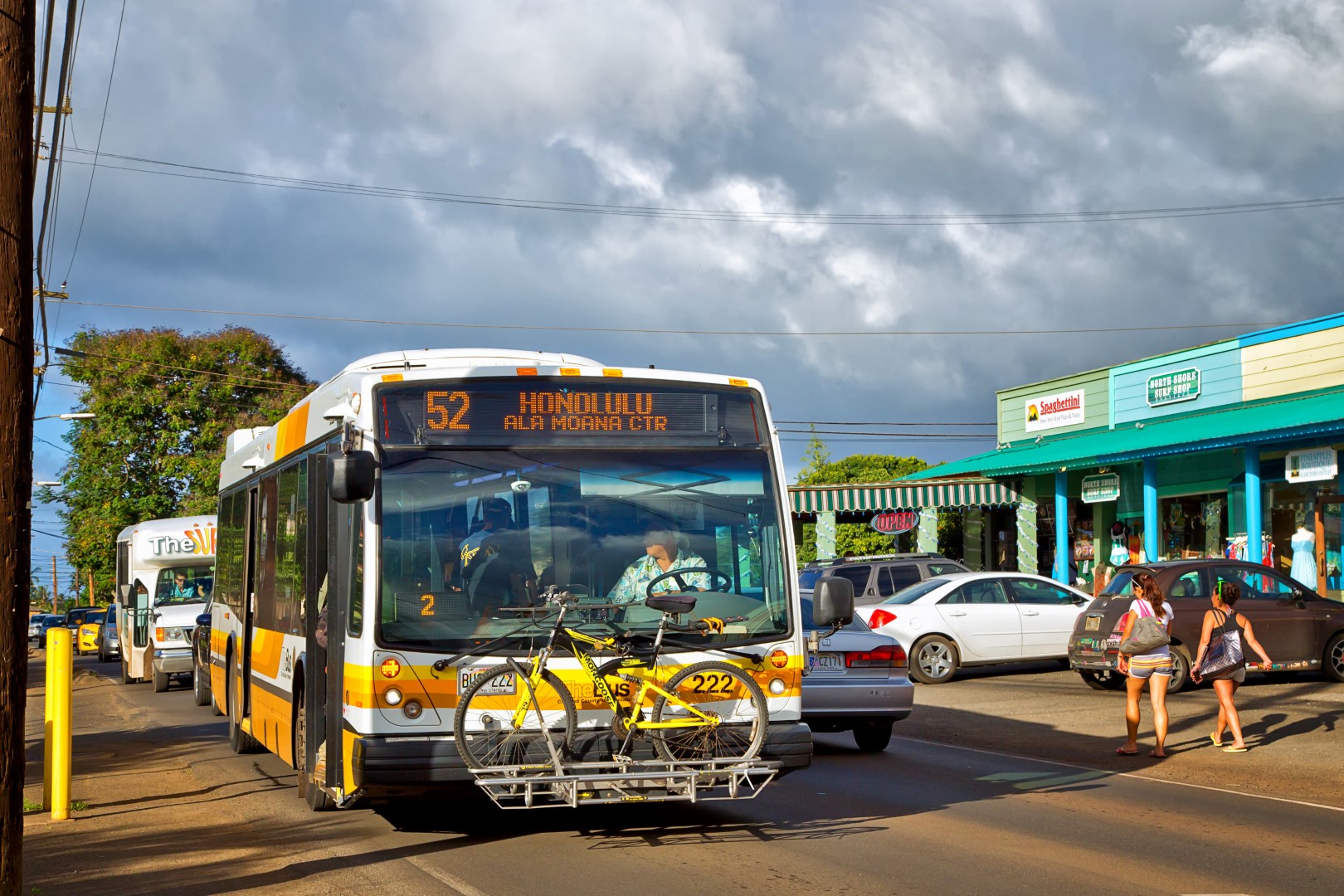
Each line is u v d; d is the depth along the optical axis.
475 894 7.30
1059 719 15.66
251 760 13.98
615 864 8.08
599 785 7.71
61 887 7.81
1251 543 23.45
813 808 10.10
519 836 9.05
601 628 8.09
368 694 7.75
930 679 20.44
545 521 8.25
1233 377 26.34
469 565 8.05
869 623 20.73
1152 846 8.57
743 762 7.98
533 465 8.32
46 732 10.53
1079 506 32.34
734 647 8.27
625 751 7.89
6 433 6.40
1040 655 20.91
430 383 8.27
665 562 8.36
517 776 7.68
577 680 7.91
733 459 8.67
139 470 52.53
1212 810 9.98
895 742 14.37
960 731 15.02
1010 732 14.78
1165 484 28.56
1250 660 18.00
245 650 13.81
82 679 33.12
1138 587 12.83
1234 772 11.75
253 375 54.69
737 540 8.54
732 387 8.80
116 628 37.59
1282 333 25.19
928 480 35.31
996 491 33.34
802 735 8.27
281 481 11.54
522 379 8.42
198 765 13.70
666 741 7.96
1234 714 12.89
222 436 52.62
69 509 55.22
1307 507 24.78
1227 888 7.40
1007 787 11.14
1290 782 11.20
